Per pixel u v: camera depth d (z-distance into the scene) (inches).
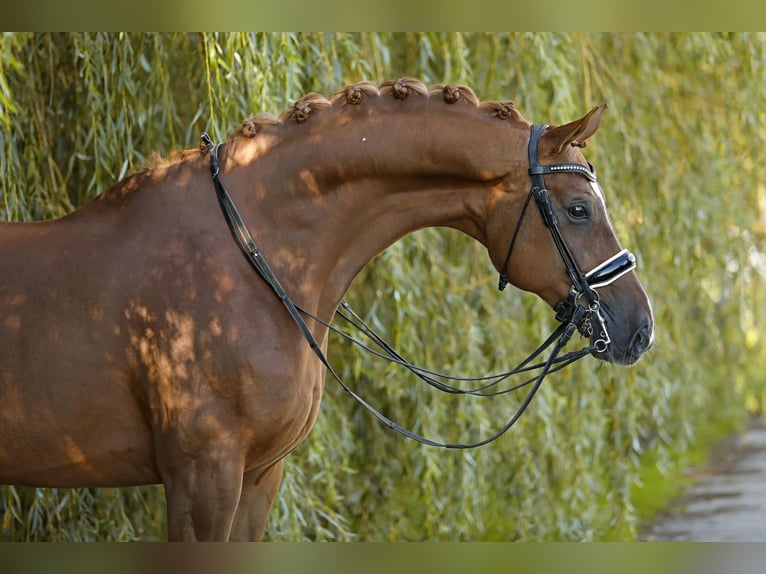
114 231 194.4
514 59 337.7
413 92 200.2
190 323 187.3
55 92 283.7
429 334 327.9
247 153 198.4
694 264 415.8
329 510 308.0
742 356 556.4
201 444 187.0
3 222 199.3
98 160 268.1
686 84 413.7
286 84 275.1
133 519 304.5
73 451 191.0
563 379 353.7
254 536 211.3
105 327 188.5
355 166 197.5
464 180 200.2
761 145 430.0
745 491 570.9
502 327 341.4
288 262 196.1
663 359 396.5
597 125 197.2
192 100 292.2
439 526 335.0
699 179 407.8
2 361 187.8
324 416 310.7
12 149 256.4
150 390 188.5
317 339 202.1
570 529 354.0
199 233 192.1
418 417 321.1
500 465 355.9
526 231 198.8
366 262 205.3
